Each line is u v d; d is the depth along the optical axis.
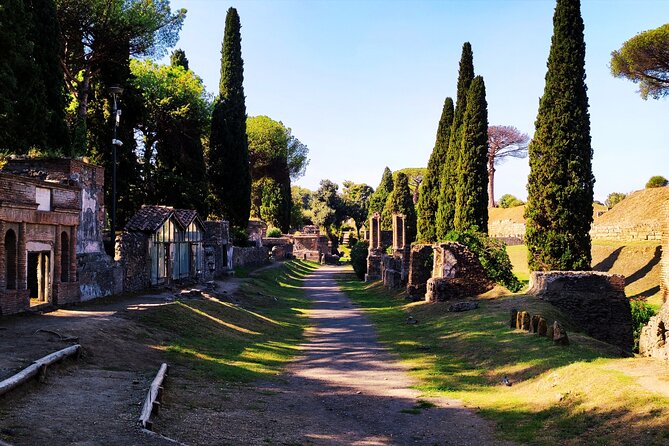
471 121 36.94
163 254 30.80
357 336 23.44
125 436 7.84
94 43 37.06
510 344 17.33
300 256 98.69
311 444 9.46
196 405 10.93
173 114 45.78
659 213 45.44
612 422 9.76
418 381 15.19
